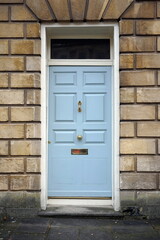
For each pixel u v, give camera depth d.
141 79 5.36
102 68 5.73
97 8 5.42
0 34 5.41
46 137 5.56
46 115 5.56
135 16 5.39
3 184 5.36
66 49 5.80
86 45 5.81
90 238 4.48
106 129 5.69
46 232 4.69
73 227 4.89
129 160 5.33
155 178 5.33
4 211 5.34
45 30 5.52
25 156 5.36
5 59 5.40
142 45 5.38
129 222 5.15
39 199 5.36
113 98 5.57
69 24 5.48
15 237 4.51
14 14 5.41
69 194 5.67
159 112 5.33
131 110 5.34
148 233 4.68
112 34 5.73
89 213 5.29
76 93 5.72
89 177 5.69
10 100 5.38
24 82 5.39
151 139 5.33
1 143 5.36
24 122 5.38
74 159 5.70
